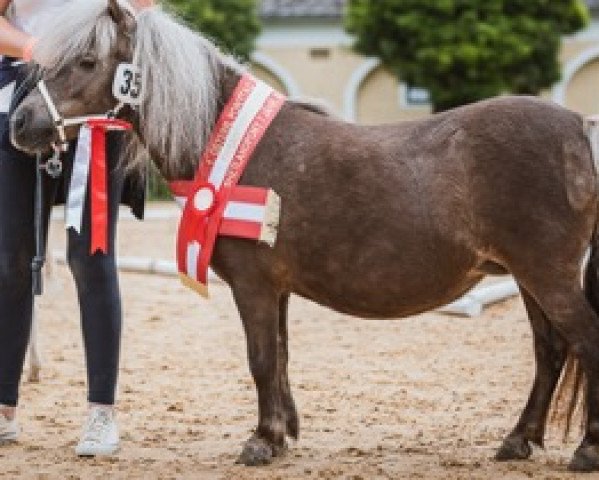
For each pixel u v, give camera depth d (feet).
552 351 25.26
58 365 37.01
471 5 97.91
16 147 25.41
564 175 23.71
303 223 24.35
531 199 23.63
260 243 24.45
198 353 39.17
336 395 32.65
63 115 24.58
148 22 24.90
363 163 24.29
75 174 25.73
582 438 26.43
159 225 81.20
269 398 25.16
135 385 34.19
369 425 29.19
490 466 24.94
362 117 118.52
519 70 99.60
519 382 34.09
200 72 24.94
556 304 23.73
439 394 32.73
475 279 24.89
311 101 25.70
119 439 27.61
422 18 98.22
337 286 24.53
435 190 23.98
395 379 34.76
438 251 24.02
